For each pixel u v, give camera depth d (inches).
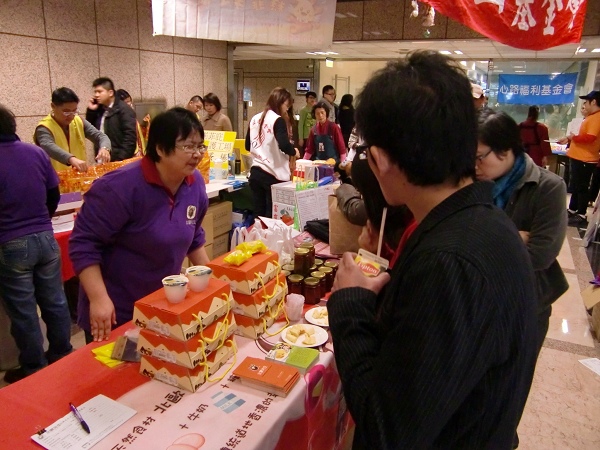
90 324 68.1
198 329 49.8
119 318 70.1
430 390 26.0
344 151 217.5
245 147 202.8
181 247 70.5
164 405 47.3
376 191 50.9
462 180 30.2
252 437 43.1
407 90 27.9
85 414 45.5
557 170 321.1
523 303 28.1
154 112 223.0
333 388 59.8
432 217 30.0
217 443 42.2
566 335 129.0
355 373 30.8
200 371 50.2
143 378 51.9
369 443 29.0
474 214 29.2
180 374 49.4
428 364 26.1
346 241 88.5
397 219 51.5
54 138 133.5
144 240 66.6
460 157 28.7
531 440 89.2
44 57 169.3
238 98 447.5
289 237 82.1
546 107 372.8
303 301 66.8
